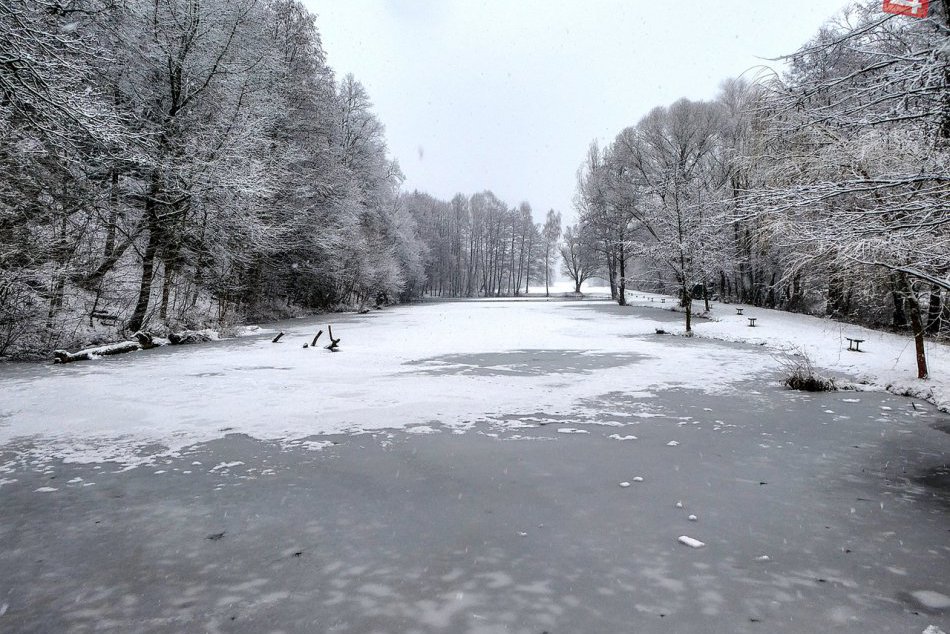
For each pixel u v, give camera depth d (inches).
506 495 188.2
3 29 244.8
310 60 1258.6
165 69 786.8
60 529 161.6
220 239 851.4
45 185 500.4
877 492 191.3
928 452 239.9
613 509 175.3
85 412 316.2
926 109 189.6
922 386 373.4
